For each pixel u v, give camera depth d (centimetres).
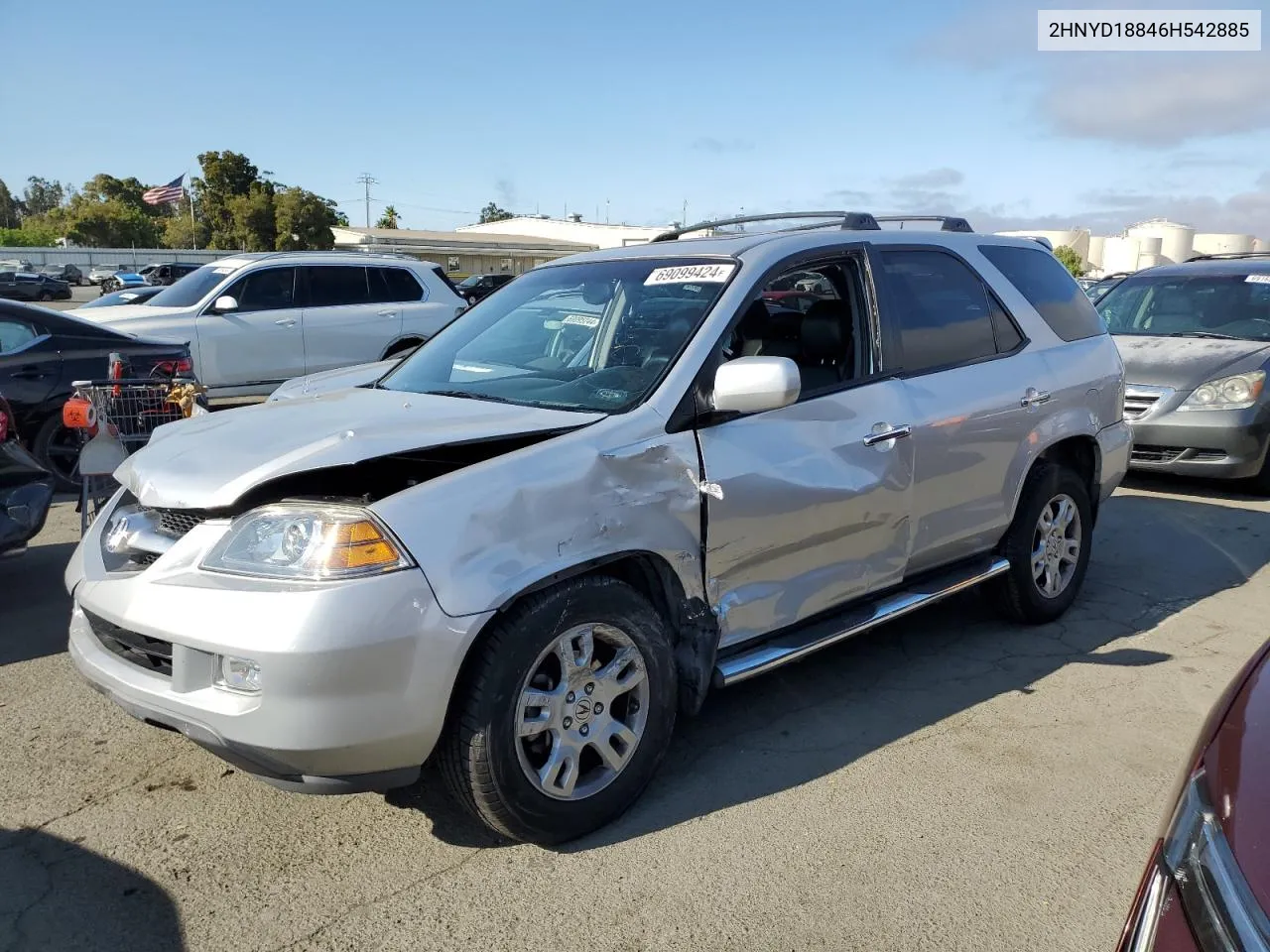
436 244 6122
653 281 385
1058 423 468
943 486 413
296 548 262
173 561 280
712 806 327
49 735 372
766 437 345
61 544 631
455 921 268
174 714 269
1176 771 354
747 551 338
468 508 273
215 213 6681
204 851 300
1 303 766
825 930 266
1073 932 266
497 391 362
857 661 453
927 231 455
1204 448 762
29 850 299
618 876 288
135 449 544
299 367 1120
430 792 335
